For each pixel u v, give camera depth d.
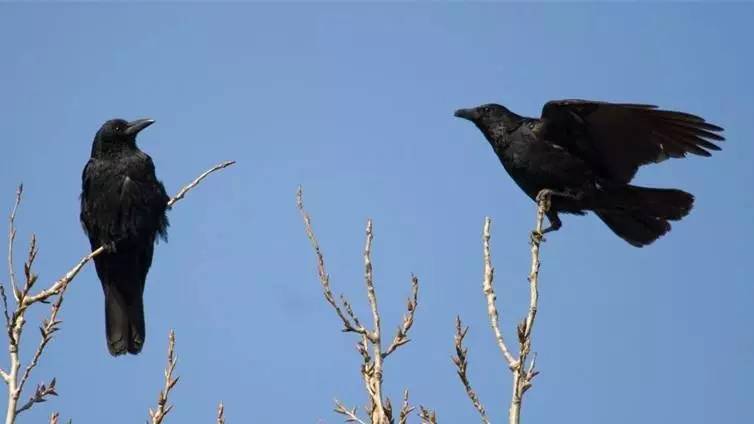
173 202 10.94
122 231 14.26
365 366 8.19
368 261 8.30
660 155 12.33
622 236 13.27
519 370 7.48
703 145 12.00
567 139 12.84
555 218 13.32
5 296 8.32
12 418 7.94
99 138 14.59
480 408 7.91
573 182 12.86
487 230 7.98
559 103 12.39
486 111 13.45
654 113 11.89
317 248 8.62
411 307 8.41
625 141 12.43
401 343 8.28
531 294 7.87
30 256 8.52
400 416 7.95
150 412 8.67
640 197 12.75
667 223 12.98
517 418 7.33
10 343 8.19
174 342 8.86
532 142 12.93
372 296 8.24
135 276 14.56
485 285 7.84
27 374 8.16
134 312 14.50
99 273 14.60
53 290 8.52
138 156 14.52
